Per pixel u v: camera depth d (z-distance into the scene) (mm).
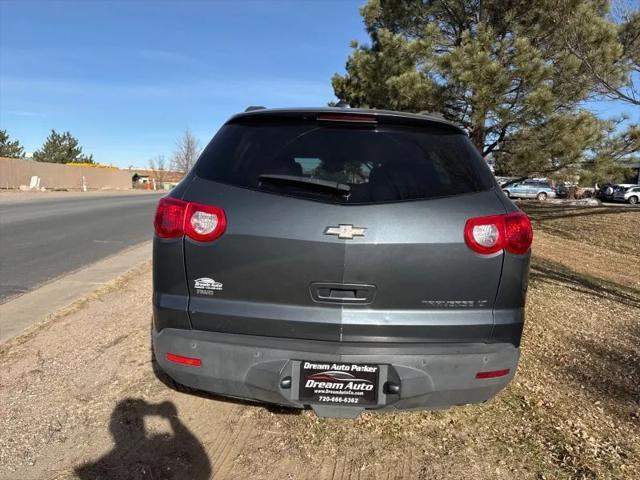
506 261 2381
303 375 2371
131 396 3273
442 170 2500
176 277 2441
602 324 5102
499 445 2803
